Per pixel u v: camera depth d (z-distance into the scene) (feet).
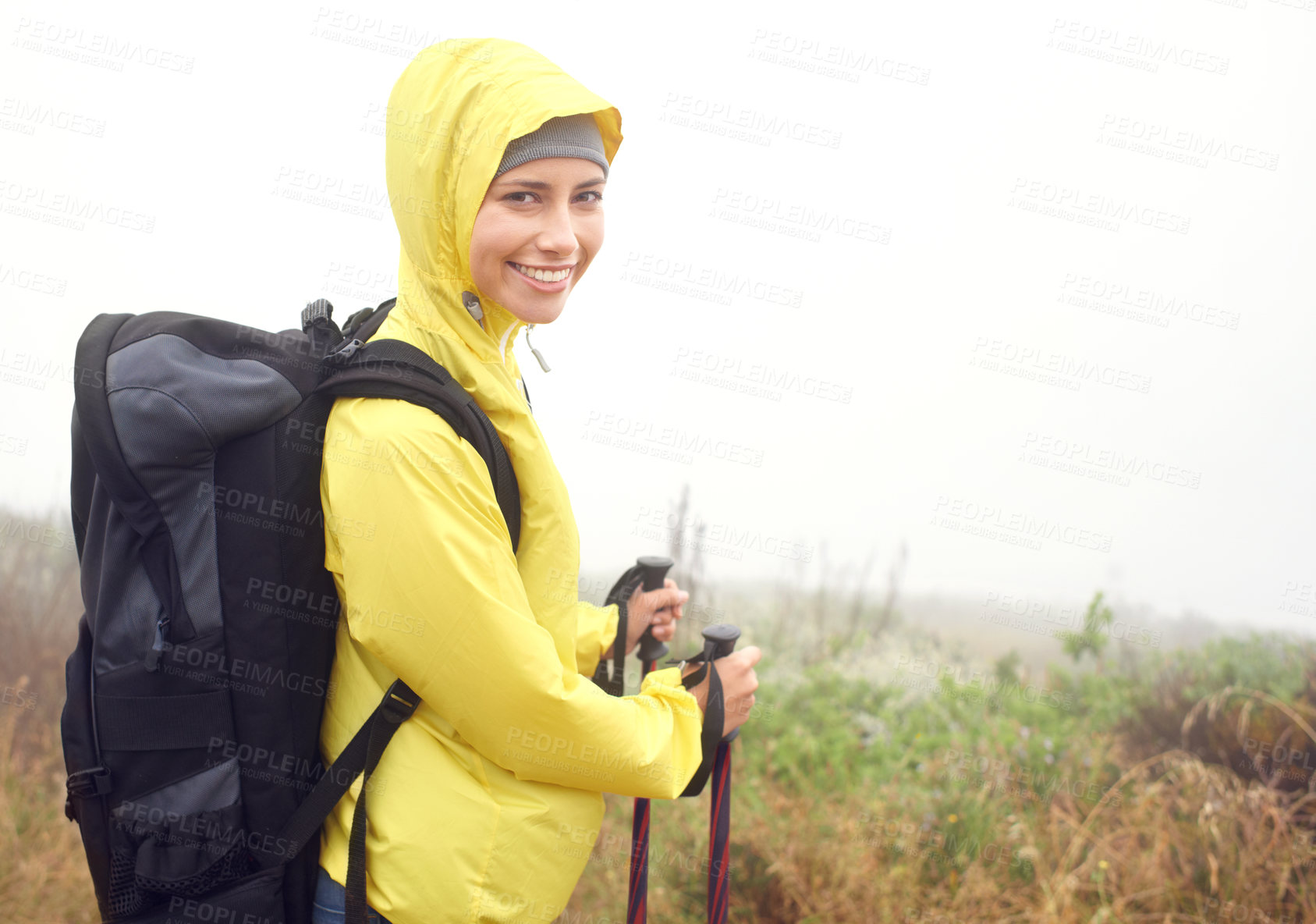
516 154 4.53
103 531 4.78
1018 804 9.39
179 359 4.42
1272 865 8.79
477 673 4.38
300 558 4.62
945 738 10.02
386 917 4.69
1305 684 10.50
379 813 4.70
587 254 5.00
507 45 4.77
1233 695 10.38
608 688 6.32
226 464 4.49
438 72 4.67
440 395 4.51
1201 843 9.03
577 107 4.41
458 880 4.63
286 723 4.69
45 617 10.78
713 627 5.77
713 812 5.97
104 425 4.25
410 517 4.31
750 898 8.88
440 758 4.74
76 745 4.69
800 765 9.87
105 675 4.54
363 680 4.91
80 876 8.78
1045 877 8.80
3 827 9.04
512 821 4.68
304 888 4.92
